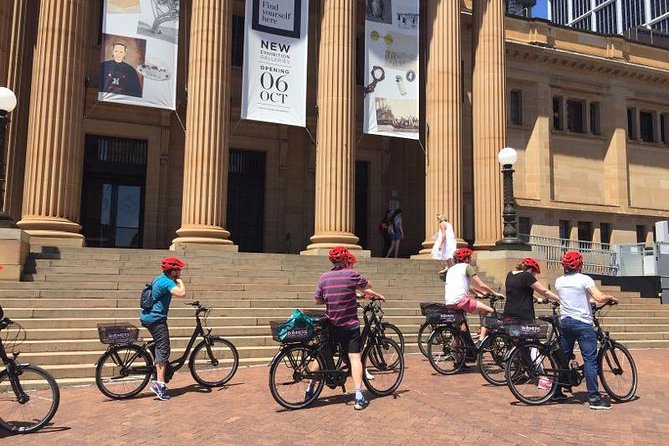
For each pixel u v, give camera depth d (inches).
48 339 374.0
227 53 626.8
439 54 738.2
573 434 240.2
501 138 758.5
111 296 443.5
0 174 443.2
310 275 559.2
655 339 573.0
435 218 714.2
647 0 3730.3
